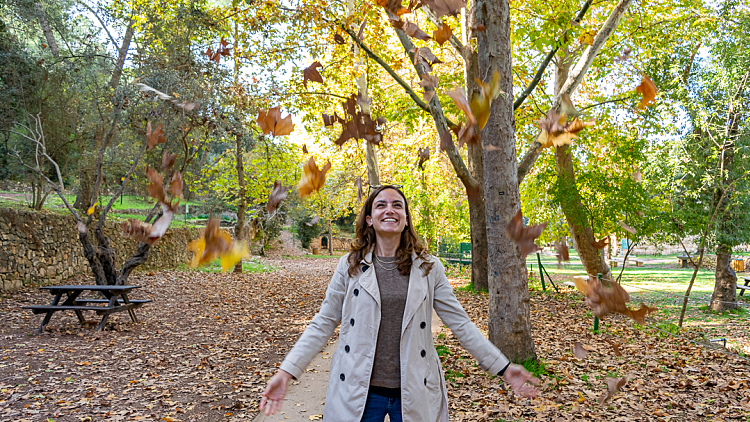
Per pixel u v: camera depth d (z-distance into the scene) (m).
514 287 5.97
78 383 5.66
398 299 2.15
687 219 12.59
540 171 13.58
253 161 17.66
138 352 7.13
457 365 6.29
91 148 12.09
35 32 13.57
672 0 12.08
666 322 10.96
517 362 5.97
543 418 4.64
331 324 2.22
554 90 12.84
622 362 6.84
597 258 11.38
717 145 12.48
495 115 5.77
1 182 15.07
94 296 12.05
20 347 7.16
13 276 11.67
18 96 12.52
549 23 8.38
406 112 13.03
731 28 12.43
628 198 11.05
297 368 2.06
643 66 12.17
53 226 13.46
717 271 14.09
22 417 4.61
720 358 7.53
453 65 12.04
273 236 34.00
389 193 2.25
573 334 8.77
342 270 2.25
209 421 4.62
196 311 10.90
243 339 8.26
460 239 24.33
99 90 11.97
